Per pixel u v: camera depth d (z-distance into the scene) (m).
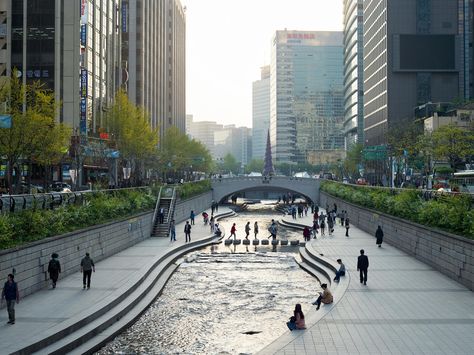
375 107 143.12
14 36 70.75
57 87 70.44
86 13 72.12
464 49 129.88
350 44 191.12
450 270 32.16
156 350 21.70
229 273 39.00
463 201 33.06
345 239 53.38
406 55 128.88
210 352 21.45
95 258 38.00
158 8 133.50
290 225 76.06
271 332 24.23
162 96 140.38
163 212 60.09
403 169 84.50
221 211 101.00
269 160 189.62
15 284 22.11
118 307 26.31
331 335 20.62
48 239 29.75
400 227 44.91
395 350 18.72
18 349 18.48
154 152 86.81
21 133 42.22
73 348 20.81
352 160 122.62
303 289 33.38
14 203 28.95
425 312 24.09
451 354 18.25
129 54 114.19
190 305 29.39
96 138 73.81
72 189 52.69
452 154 67.81
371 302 26.09
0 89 43.09
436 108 111.12
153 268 37.38
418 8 129.62
